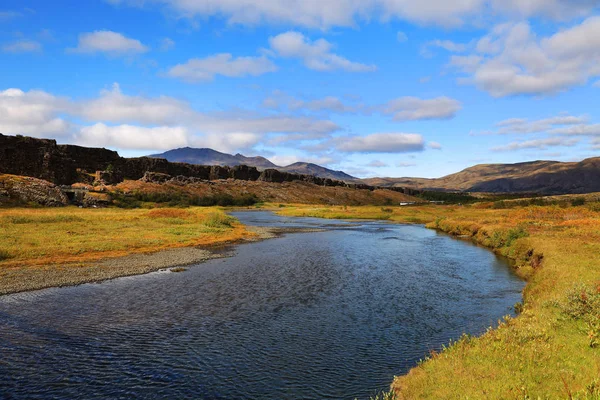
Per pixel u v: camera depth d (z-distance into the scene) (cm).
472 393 898
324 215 12056
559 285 1914
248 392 1180
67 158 16912
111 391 1187
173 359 1426
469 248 4712
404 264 3534
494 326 1756
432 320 1878
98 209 9038
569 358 1056
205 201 17125
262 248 4597
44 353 1470
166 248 4250
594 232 4125
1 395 1148
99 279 2745
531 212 8156
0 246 3434
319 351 1495
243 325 1812
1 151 14562
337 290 2514
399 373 1291
